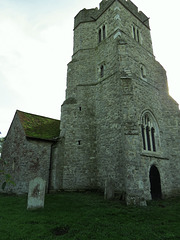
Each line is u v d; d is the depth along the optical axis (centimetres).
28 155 1425
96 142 1503
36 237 524
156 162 1341
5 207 892
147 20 2086
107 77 1569
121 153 1236
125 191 1096
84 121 1580
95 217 722
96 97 1642
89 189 1366
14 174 1484
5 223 636
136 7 1983
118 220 697
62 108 1661
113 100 1435
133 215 768
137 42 1753
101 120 1513
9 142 1803
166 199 1262
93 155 1469
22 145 1477
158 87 1734
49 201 1003
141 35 1873
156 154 1394
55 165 1453
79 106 1641
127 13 1806
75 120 1584
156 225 658
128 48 1597
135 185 991
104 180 1318
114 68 1515
